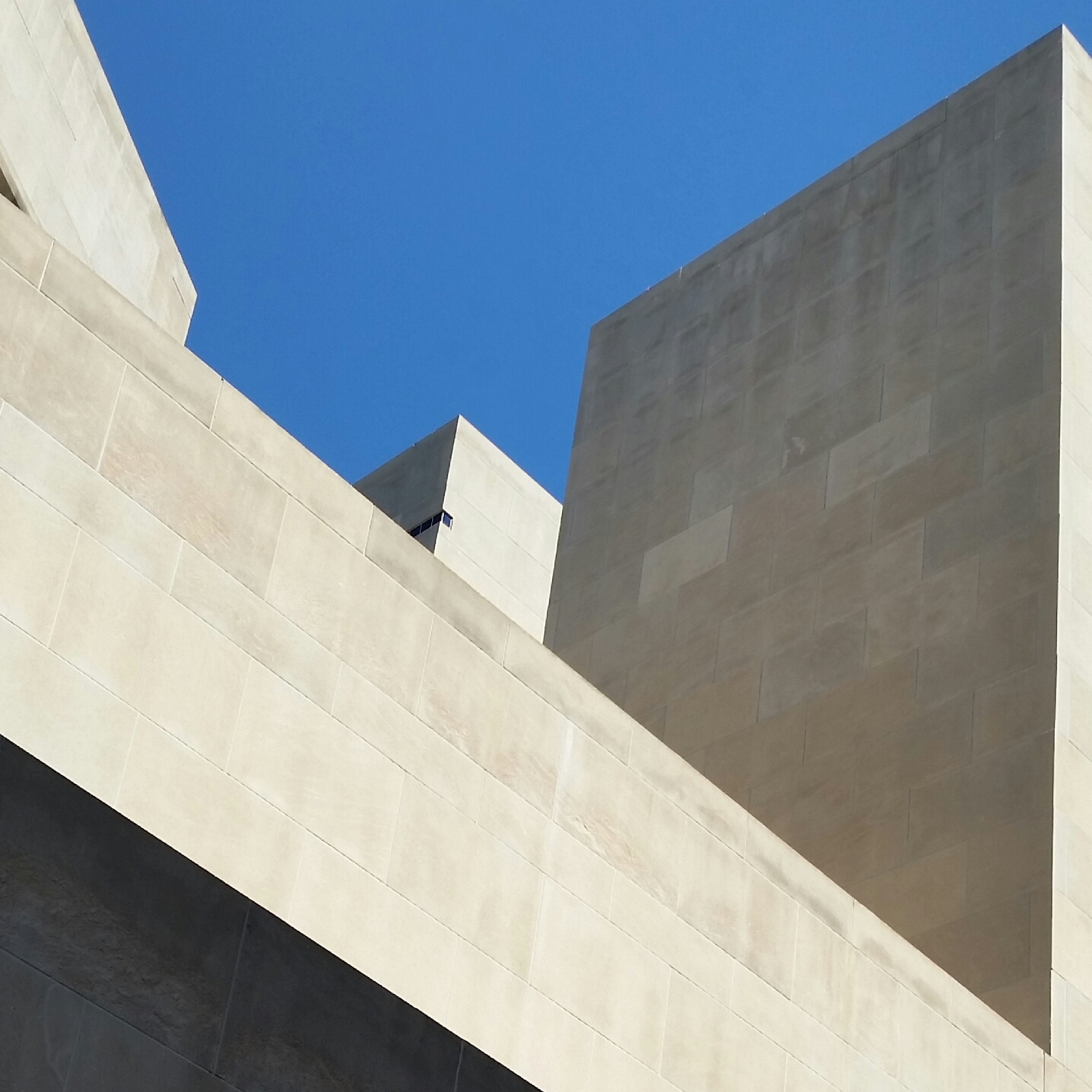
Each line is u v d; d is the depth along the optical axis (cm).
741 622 2717
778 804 2491
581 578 3030
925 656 2466
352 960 1458
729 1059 1719
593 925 1655
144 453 1462
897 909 2302
